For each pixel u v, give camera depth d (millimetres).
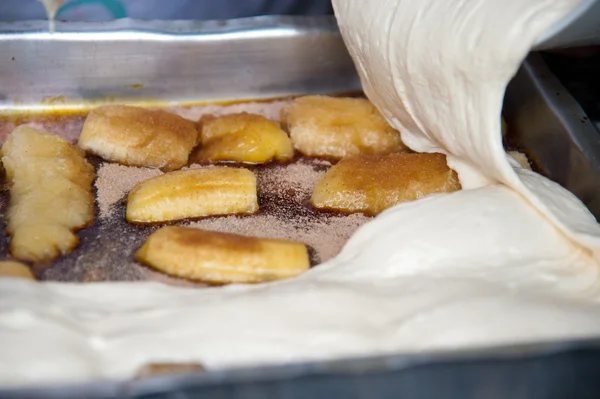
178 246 549
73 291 516
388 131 648
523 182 560
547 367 451
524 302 505
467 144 567
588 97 654
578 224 547
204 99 696
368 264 536
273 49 691
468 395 451
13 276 520
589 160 596
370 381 442
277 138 638
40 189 583
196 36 676
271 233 585
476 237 540
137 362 470
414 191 595
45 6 684
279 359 475
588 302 517
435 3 565
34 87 670
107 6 704
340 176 603
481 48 531
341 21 641
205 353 475
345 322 496
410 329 493
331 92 712
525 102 655
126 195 605
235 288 526
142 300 515
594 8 509
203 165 632
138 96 688
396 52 589
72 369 463
